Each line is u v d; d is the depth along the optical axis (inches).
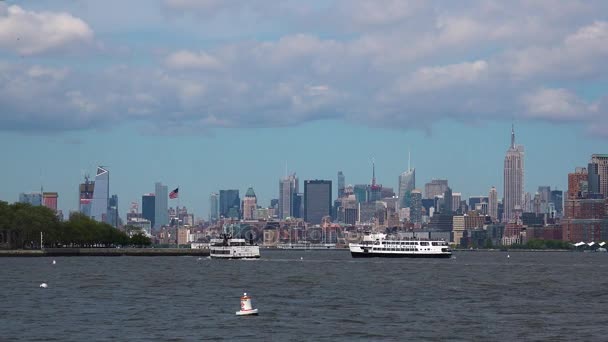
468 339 7726.4
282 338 7731.3
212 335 7864.2
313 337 7790.4
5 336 7824.8
